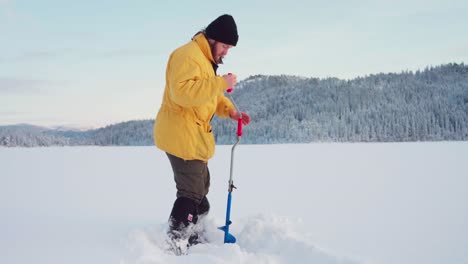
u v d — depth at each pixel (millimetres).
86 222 2725
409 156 10695
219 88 2201
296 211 3275
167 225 2479
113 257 1886
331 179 5570
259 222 2553
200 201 2475
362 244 2227
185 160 2357
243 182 5363
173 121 2330
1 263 1780
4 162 9555
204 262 1812
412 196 3979
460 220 2832
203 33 2420
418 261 1921
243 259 1969
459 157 9883
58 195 4117
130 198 3959
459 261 1912
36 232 2393
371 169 7000
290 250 2094
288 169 7301
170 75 2277
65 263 1785
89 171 7066
